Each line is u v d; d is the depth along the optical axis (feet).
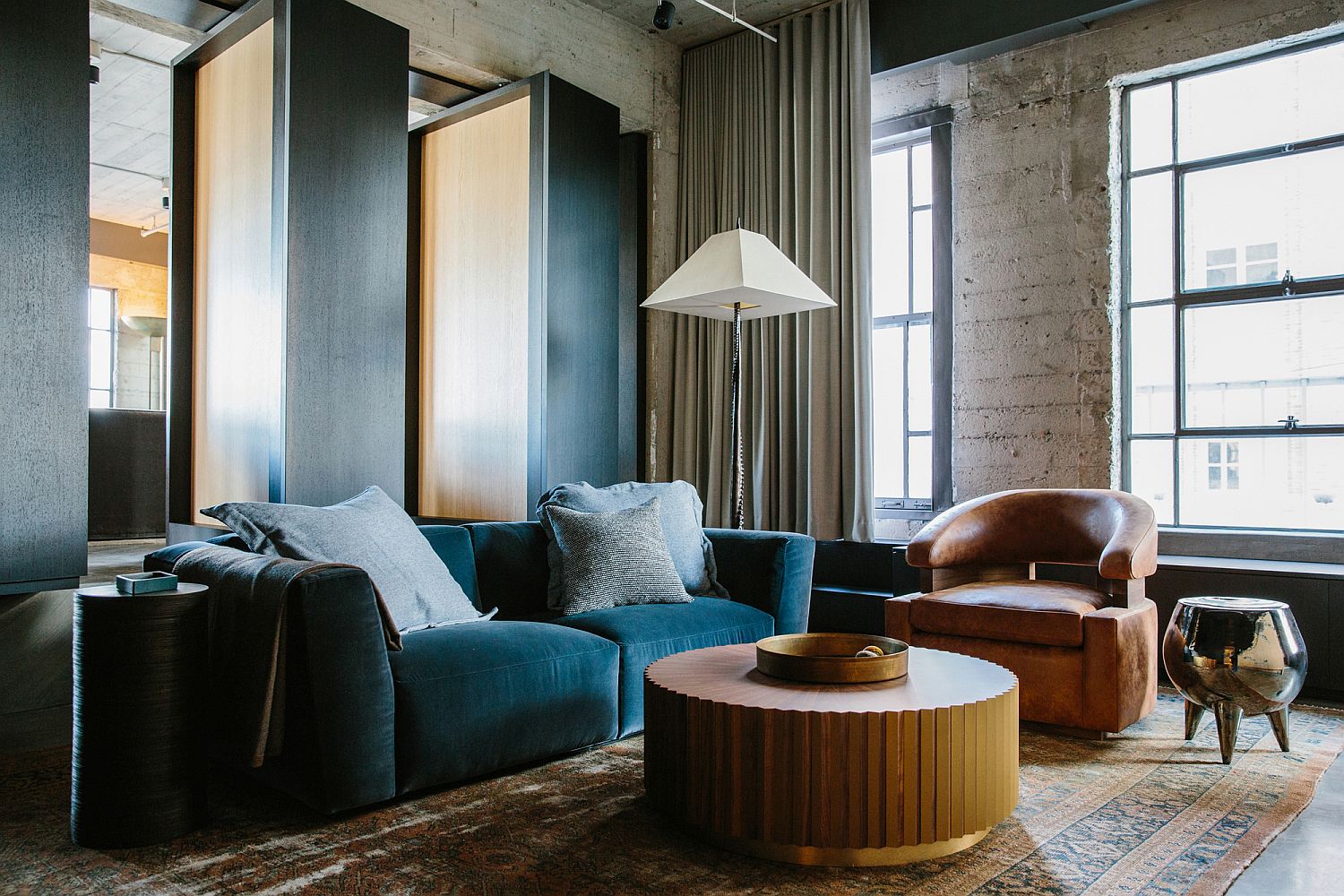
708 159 17.93
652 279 18.10
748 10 16.72
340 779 6.97
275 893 5.87
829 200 16.21
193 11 12.91
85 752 6.68
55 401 9.66
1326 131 12.66
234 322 12.68
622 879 6.10
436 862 6.36
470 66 14.96
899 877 6.15
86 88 9.95
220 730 7.46
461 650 7.95
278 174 11.71
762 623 10.67
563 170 14.67
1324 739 9.59
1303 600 11.29
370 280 12.48
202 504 13.38
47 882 6.07
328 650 6.97
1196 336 13.65
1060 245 14.44
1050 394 14.48
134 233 35.42
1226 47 13.14
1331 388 12.58
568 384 14.70
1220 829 7.04
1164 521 13.89
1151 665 10.12
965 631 10.32
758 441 16.84
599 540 10.44
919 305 16.22
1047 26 14.02
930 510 15.96
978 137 15.30
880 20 15.76
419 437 16.76
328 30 12.00
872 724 6.22
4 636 9.32
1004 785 6.75
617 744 9.31
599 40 16.97
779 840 6.29
